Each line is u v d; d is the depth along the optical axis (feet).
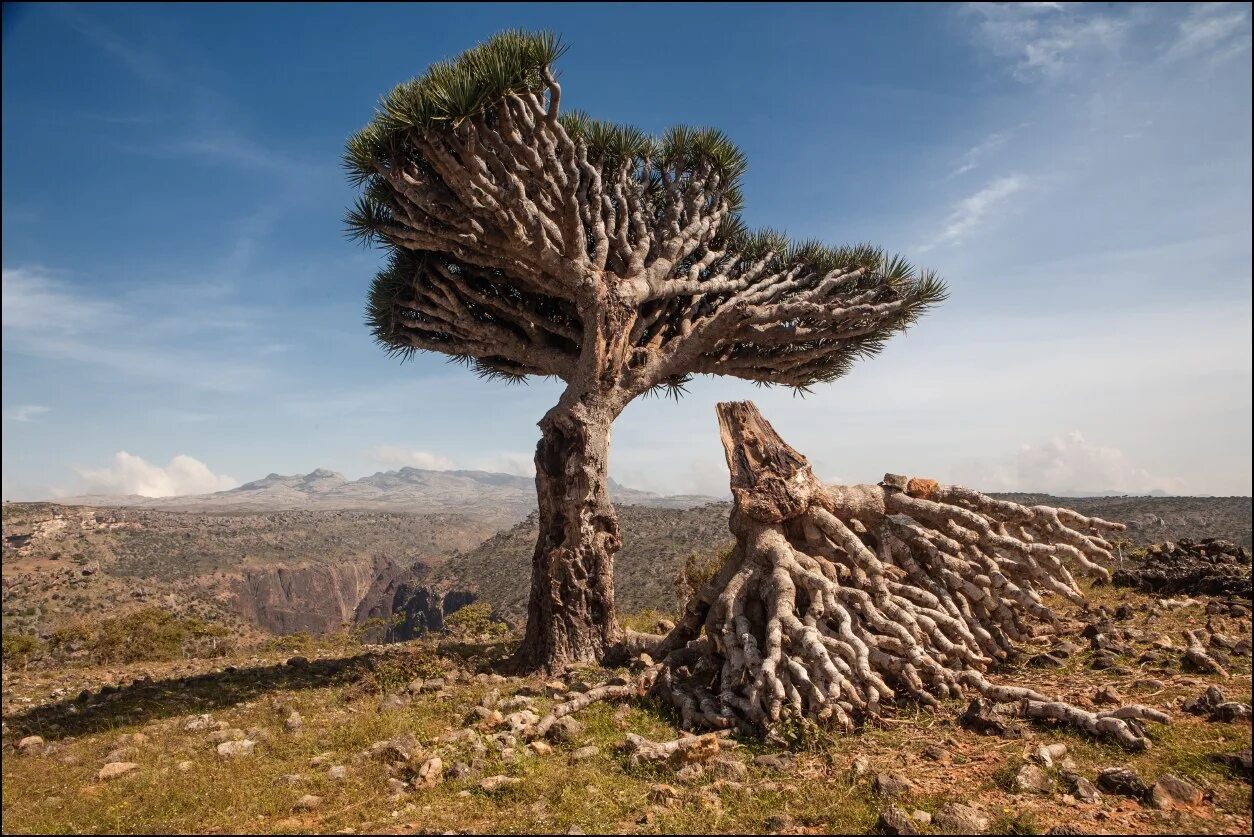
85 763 20.07
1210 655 22.20
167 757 20.10
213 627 64.44
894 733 18.67
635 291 33.42
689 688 23.90
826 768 16.58
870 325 37.63
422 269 34.96
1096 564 26.43
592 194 35.19
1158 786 13.89
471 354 37.65
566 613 31.32
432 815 14.78
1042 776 14.90
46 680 36.94
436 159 27.73
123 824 14.98
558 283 33.35
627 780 16.51
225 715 25.57
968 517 26.22
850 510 27.43
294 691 29.37
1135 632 26.18
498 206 28.84
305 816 15.24
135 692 31.09
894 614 23.36
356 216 32.94
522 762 17.69
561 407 33.45
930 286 38.75
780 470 27.20
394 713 23.61
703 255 40.19
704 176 39.55
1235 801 13.47
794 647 22.48
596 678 27.30
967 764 16.26
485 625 54.75
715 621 25.35
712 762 16.92
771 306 35.50
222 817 15.21
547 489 32.78
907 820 12.96
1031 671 23.32
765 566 26.25
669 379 40.96
